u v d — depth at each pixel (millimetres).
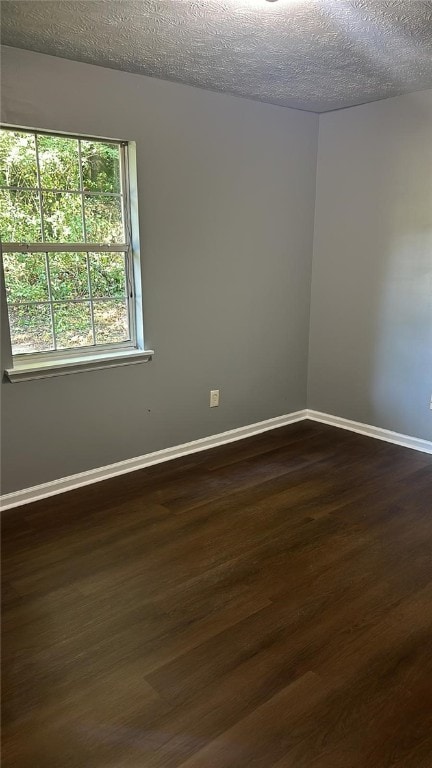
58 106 2639
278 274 3922
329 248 4008
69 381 2979
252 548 2523
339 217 3895
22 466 2895
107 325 3178
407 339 3648
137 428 3359
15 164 2652
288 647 1909
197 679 1765
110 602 2146
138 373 3279
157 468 3422
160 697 1693
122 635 1965
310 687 1733
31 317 2850
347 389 4102
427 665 1831
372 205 3670
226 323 3680
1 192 2631
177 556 2461
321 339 4203
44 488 3006
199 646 1912
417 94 3271
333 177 3875
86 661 1841
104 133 2826
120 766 1468
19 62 2477
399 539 2607
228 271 3596
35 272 2814
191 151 3203
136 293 3203
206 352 3615
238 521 2768
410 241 3504
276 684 1745
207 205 3367
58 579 2285
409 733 1573
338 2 1929
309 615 2076
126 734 1563
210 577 2307
